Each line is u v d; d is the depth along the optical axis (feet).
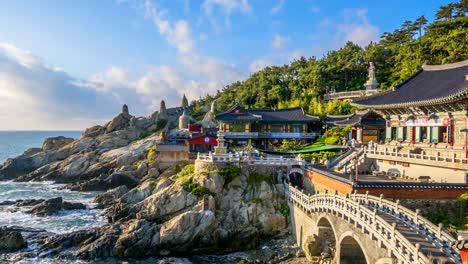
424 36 418.72
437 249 77.77
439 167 143.02
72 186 322.14
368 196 115.44
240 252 171.83
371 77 404.16
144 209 196.65
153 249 167.53
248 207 186.80
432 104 149.69
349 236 112.68
